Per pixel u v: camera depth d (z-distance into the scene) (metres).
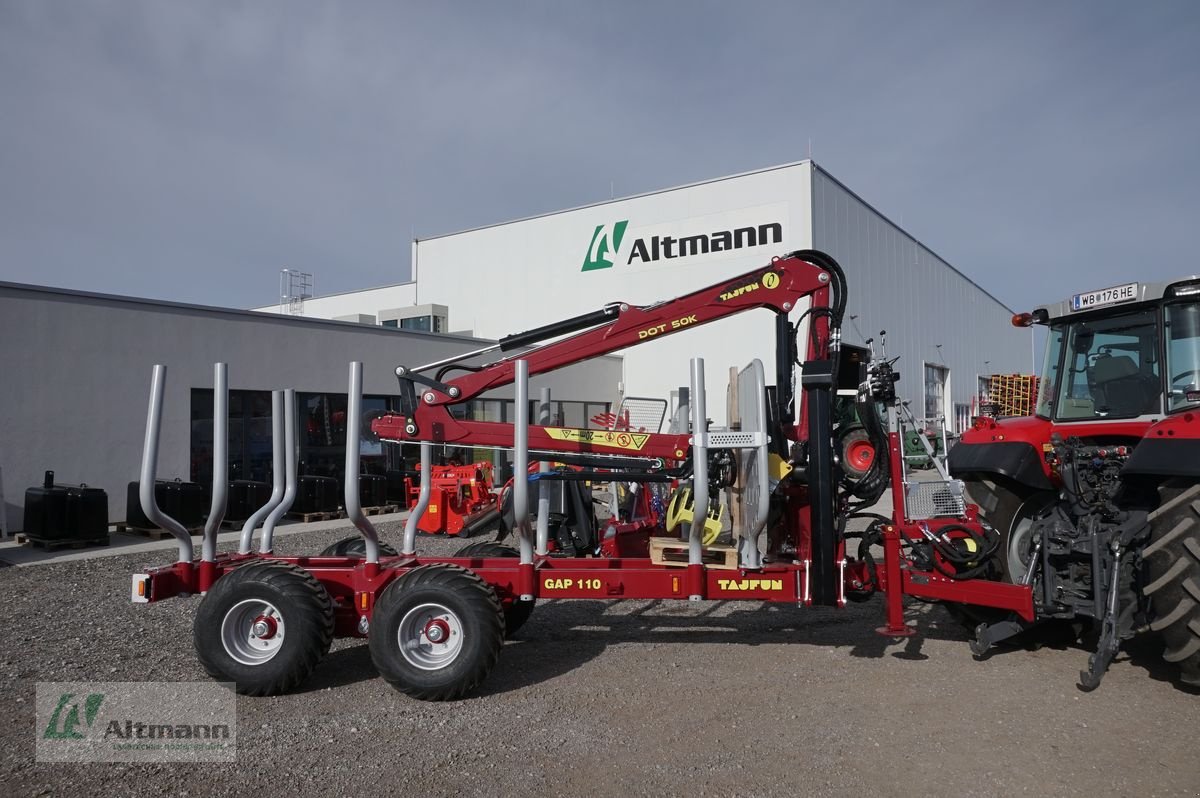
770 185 20.20
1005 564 5.65
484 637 4.53
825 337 5.26
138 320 11.52
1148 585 4.53
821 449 4.89
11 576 8.14
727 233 20.84
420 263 26.34
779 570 4.93
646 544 6.91
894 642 5.79
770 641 5.84
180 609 6.75
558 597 5.01
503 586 5.01
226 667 4.64
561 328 5.57
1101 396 5.52
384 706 4.52
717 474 5.23
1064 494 5.25
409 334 15.57
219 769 3.70
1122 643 5.62
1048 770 3.64
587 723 4.23
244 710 4.46
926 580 5.21
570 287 23.42
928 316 27.97
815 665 5.24
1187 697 4.54
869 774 3.61
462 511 10.66
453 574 4.66
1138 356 5.34
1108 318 5.53
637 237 22.27
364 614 4.95
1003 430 5.70
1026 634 5.74
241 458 12.78
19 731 4.16
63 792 3.48
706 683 4.88
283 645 4.62
